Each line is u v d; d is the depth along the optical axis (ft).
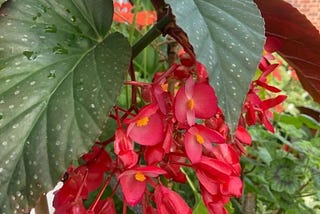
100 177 0.96
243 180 1.96
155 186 0.91
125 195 0.85
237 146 1.06
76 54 0.87
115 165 0.95
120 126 0.88
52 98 0.80
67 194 0.94
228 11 0.82
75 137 0.78
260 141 2.00
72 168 0.95
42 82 0.81
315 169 1.99
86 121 0.79
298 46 1.16
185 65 0.94
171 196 0.90
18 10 0.85
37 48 0.84
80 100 0.80
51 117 0.79
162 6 1.09
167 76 0.93
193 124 0.88
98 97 0.80
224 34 0.78
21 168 0.77
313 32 1.07
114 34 0.89
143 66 1.83
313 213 2.10
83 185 0.93
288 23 1.08
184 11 0.76
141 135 0.87
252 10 0.83
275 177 1.94
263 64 1.08
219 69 0.75
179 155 0.94
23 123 0.78
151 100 0.91
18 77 0.81
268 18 1.10
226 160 0.97
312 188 2.06
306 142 1.94
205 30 0.77
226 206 1.49
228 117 0.74
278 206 2.10
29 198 0.76
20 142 0.77
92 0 0.93
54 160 0.77
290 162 1.94
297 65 1.26
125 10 1.87
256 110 1.05
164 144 0.88
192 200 1.73
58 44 0.86
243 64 0.77
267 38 1.16
